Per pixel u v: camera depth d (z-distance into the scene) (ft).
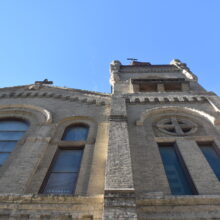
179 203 19.71
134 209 17.52
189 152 27.27
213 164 26.61
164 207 19.42
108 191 18.95
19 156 26.73
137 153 26.76
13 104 40.65
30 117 37.47
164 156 28.19
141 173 23.70
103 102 40.98
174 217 18.70
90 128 33.78
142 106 39.17
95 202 19.97
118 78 63.52
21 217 19.20
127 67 73.77
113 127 29.45
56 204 20.04
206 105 38.52
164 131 32.30
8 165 26.61
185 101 40.11
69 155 29.25
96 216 18.85
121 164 22.20
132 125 32.86
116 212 17.33
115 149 24.54
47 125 34.09
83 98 42.98
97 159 26.63
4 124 36.65
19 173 23.88
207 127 32.48
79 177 24.54
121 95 43.45
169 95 43.09
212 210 19.11
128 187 19.36
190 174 23.82
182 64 72.08
